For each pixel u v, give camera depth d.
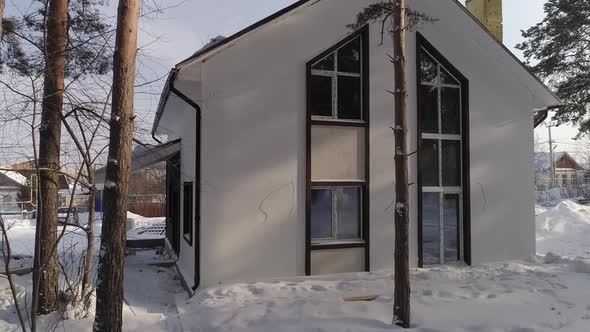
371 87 9.70
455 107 10.77
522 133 11.11
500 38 13.30
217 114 8.57
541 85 11.05
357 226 9.66
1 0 4.58
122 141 5.30
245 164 8.69
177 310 7.68
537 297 7.49
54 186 7.13
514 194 10.95
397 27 6.21
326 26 9.38
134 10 5.41
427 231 10.35
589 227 18.03
